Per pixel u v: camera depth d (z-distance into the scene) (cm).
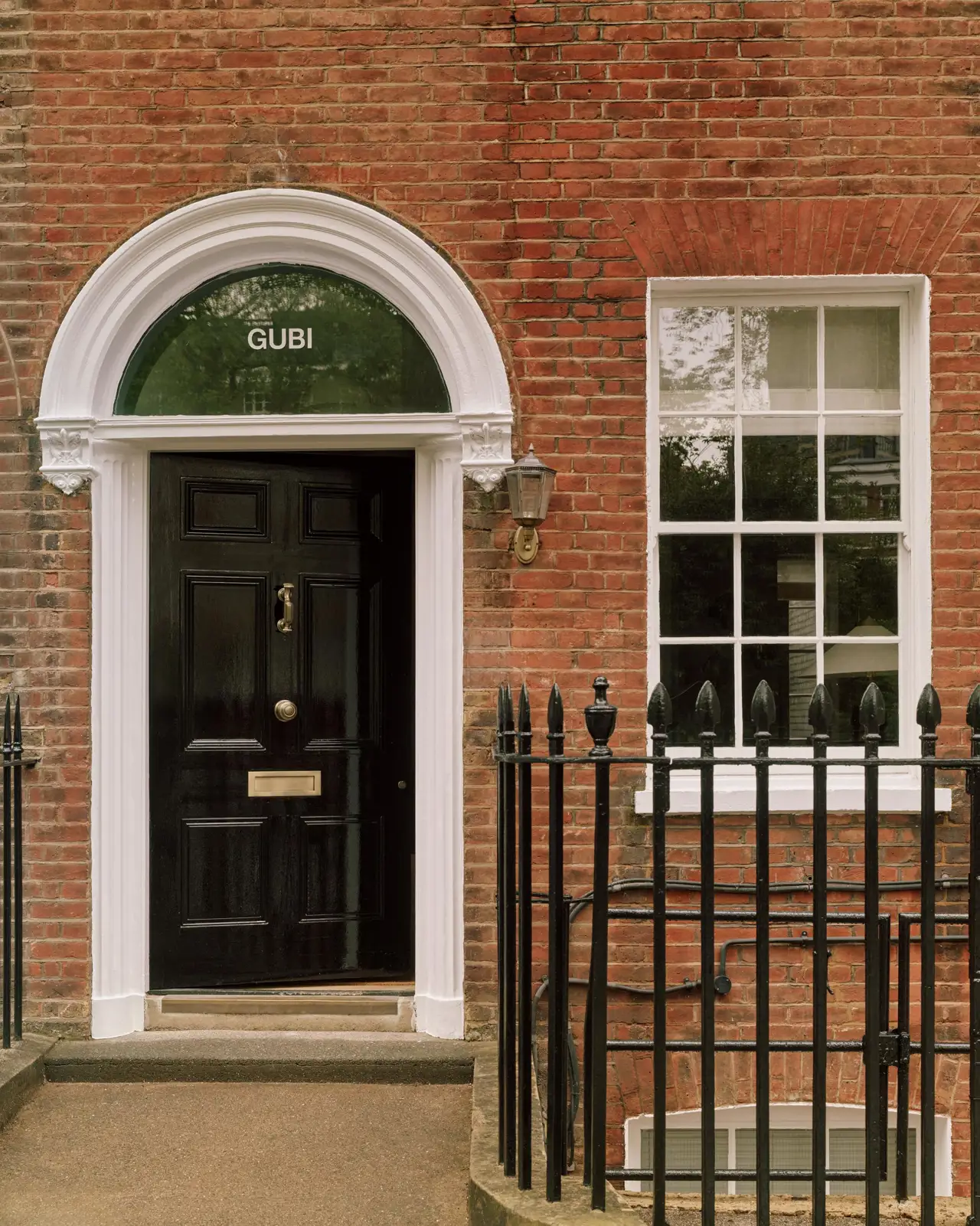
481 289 466
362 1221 336
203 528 488
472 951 461
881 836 464
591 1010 342
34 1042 448
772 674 485
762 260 467
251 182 466
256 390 476
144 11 468
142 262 466
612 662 464
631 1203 353
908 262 468
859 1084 459
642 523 465
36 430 469
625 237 466
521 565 464
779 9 465
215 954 486
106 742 466
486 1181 318
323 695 496
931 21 466
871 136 466
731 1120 468
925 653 469
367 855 497
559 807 297
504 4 466
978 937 290
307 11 466
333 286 477
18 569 468
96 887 464
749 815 462
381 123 466
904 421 482
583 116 466
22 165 469
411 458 501
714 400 487
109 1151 381
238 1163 372
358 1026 474
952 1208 336
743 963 462
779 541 486
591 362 466
